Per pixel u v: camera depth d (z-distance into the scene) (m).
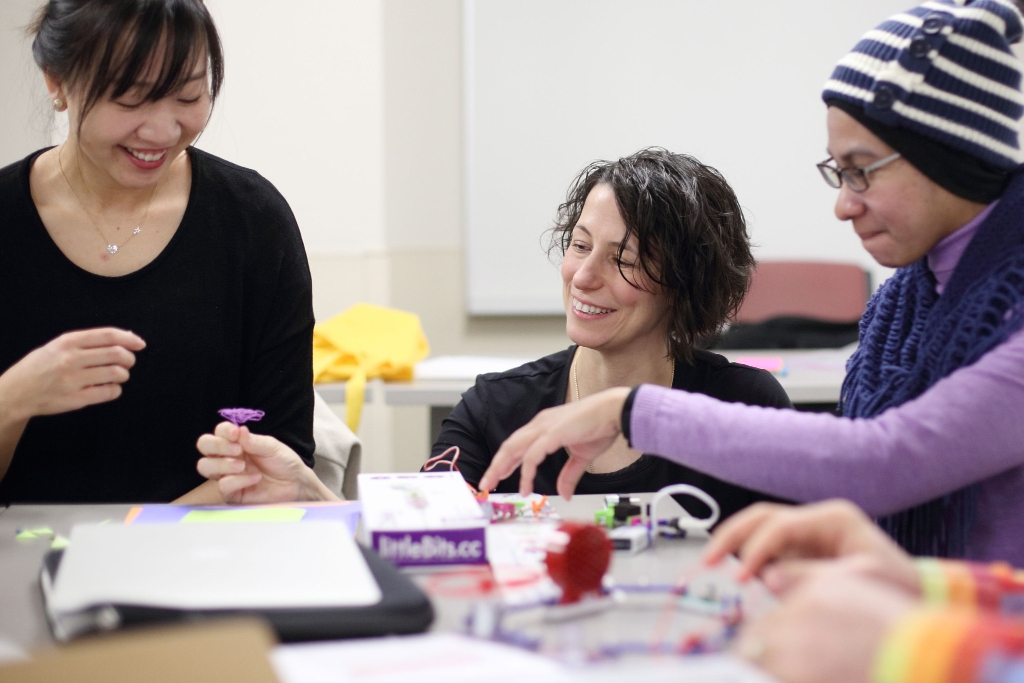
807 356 2.88
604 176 1.36
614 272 1.31
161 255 1.35
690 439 0.92
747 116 3.79
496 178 3.78
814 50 3.78
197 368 1.36
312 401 1.43
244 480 1.12
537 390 1.43
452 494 0.98
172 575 0.74
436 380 2.40
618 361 1.39
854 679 0.52
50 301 1.32
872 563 0.63
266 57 3.29
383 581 0.74
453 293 3.82
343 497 1.59
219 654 0.53
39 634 0.71
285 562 0.77
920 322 1.13
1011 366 0.90
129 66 1.08
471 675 0.56
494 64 3.73
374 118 3.35
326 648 0.62
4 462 1.24
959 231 1.06
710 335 1.39
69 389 1.06
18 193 1.32
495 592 0.79
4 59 2.18
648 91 3.77
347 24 3.30
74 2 1.12
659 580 0.82
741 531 0.71
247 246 1.38
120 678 0.51
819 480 0.88
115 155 1.19
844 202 1.06
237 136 3.29
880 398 1.13
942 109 0.98
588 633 0.69
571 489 1.03
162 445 1.36
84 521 1.05
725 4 3.75
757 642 0.58
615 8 3.73
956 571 0.66
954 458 0.87
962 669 0.47
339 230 3.38
